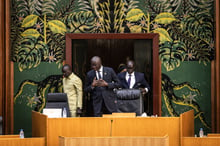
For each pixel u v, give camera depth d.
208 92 14.25
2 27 13.67
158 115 14.19
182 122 10.02
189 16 14.26
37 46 14.23
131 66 12.84
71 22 14.27
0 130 11.85
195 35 14.26
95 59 12.36
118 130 9.82
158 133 9.83
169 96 14.30
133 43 14.41
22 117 14.16
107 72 12.42
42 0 14.23
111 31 14.30
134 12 14.28
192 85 14.28
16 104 14.16
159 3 14.28
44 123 9.88
